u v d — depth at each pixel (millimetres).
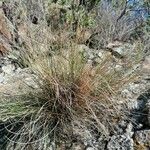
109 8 4672
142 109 2357
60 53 2395
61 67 2342
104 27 4039
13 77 2533
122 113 2344
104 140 2172
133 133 2189
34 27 3057
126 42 4184
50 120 2219
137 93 2539
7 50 3322
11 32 3395
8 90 2371
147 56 2887
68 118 2229
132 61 2590
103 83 2328
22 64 3084
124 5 4719
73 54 2367
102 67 2408
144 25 4590
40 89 2322
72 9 3898
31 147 2139
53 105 2246
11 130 2248
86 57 2561
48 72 2311
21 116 2221
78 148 2148
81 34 2809
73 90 2279
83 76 2307
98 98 2299
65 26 3064
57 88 2174
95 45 3479
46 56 2453
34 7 3576
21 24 3346
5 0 3621
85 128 2199
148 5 4875
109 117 2326
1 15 3486
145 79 2770
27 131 2160
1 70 3074
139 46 2984
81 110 2252
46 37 2586
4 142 2178
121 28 4457
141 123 2256
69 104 2238
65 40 2600
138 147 2098
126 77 2445
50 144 2137
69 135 2211
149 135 2125
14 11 3525
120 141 2141
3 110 2199
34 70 2361
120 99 2410
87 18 3922
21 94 2295
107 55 2525
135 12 5074
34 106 2252
